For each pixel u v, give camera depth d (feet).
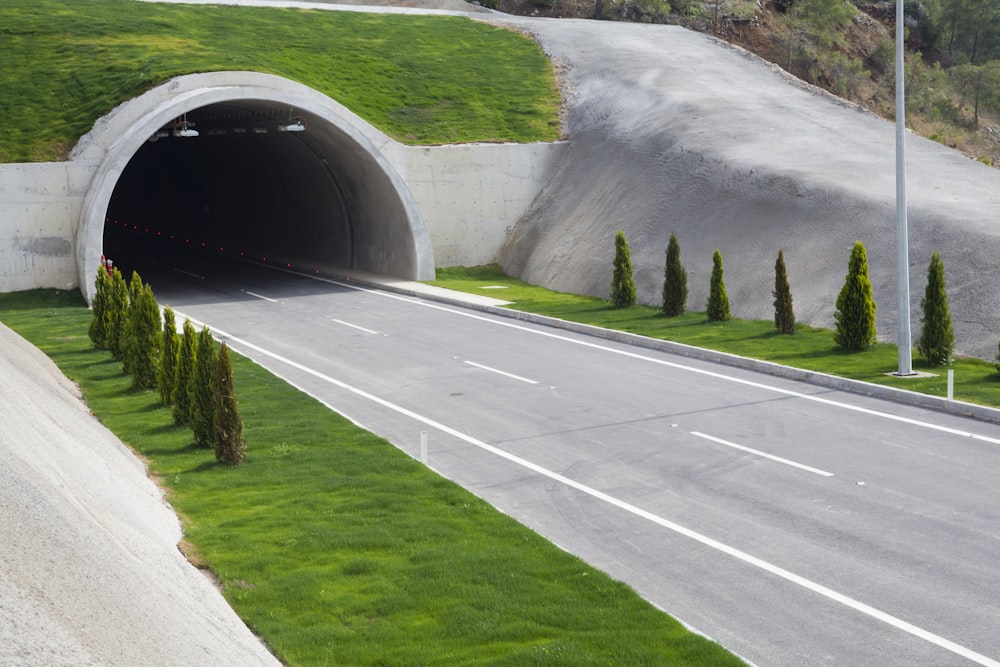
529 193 158.40
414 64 181.88
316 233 172.45
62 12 172.96
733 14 250.16
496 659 34.53
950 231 101.86
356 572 42.52
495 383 81.97
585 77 180.34
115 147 130.52
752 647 36.78
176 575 38.27
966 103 245.45
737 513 50.93
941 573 42.88
